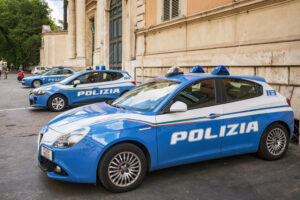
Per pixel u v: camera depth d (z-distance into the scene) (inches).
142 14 519.2
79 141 127.0
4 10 1931.6
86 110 161.2
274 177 154.4
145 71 512.1
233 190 138.5
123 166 133.8
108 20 802.2
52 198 128.4
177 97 151.1
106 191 135.6
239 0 309.4
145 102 156.2
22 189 137.0
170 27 439.8
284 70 255.3
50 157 130.3
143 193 134.3
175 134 144.9
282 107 179.5
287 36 256.2
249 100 170.2
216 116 156.3
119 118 137.3
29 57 1899.6
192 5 390.9
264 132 174.4
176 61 419.8
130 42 630.5
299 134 219.6
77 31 1116.5
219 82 165.8
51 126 145.0
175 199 128.8
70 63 1222.3
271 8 272.2
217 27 346.0
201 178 152.4
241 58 302.2
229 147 163.3
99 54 912.9
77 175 127.2
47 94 352.5
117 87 387.5
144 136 136.7
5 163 172.2
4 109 379.2
